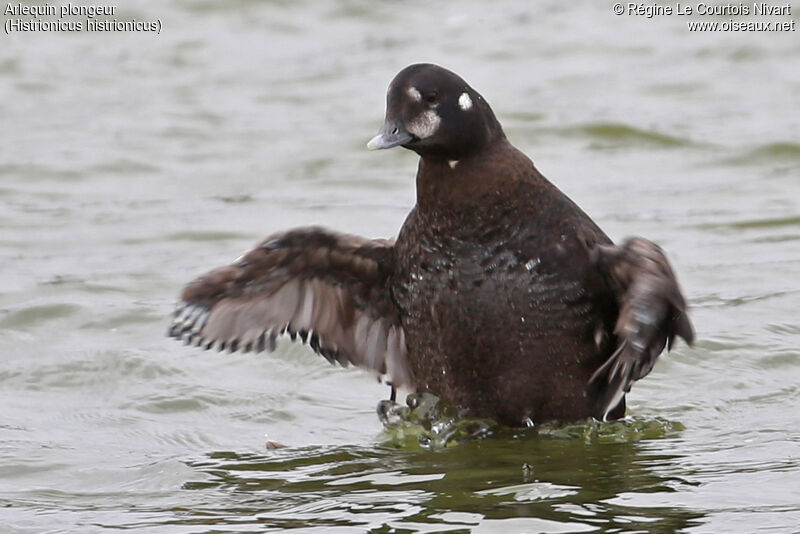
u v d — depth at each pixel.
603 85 23.72
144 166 20.52
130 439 10.89
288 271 10.47
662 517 8.59
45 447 10.64
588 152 20.53
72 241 17.22
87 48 27.12
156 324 13.80
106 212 18.48
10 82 25.16
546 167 19.86
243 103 23.91
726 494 9.01
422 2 29.84
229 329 10.55
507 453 10.15
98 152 21.14
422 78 10.02
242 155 20.91
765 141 20.19
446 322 10.16
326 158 20.55
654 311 9.23
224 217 18.06
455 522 8.60
